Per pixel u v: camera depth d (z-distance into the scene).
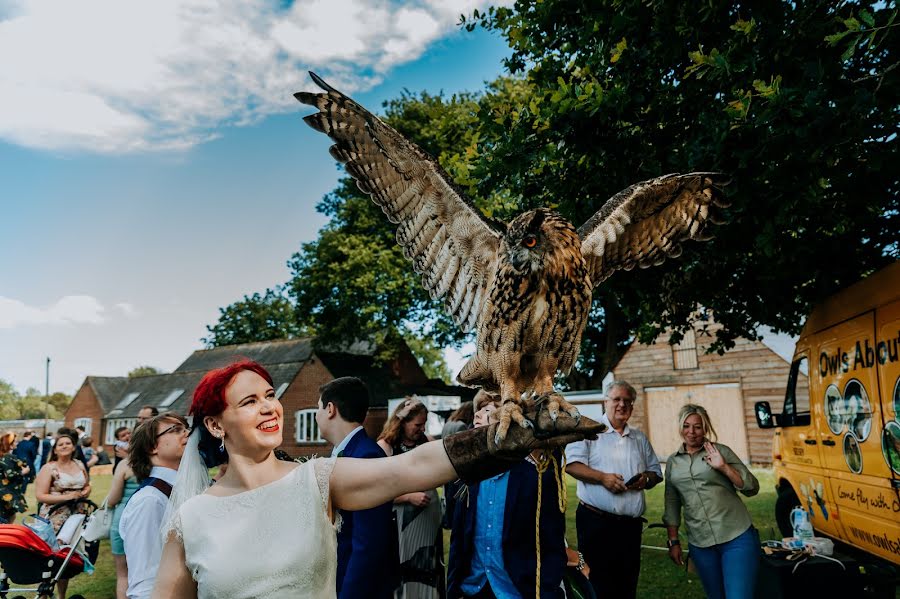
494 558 2.96
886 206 5.29
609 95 4.50
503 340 2.70
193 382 38.47
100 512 4.68
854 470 5.13
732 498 4.36
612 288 6.25
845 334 5.24
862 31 3.29
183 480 2.21
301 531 1.82
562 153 4.93
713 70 4.27
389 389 32.28
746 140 3.98
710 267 5.87
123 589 4.54
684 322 7.27
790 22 4.20
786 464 6.74
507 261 2.66
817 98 3.46
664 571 6.83
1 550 4.70
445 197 3.16
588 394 20.02
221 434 2.01
